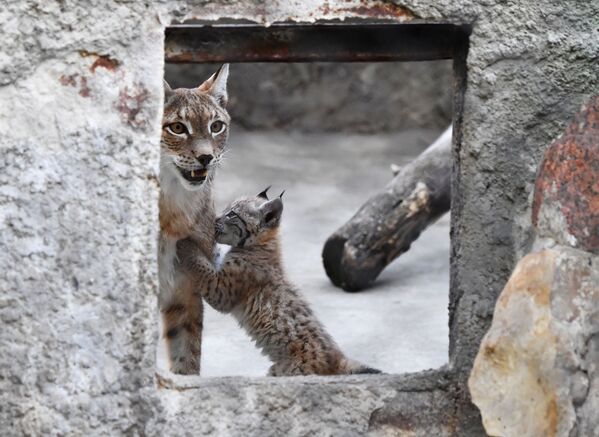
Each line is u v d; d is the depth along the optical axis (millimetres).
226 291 11391
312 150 23344
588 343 7043
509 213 7645
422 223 14859
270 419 7586
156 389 7453
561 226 7188
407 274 15664
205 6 7266
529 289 7012
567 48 7523
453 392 7723
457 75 7941
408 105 24625
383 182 21047
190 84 24047
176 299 11125
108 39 7219
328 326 13180
